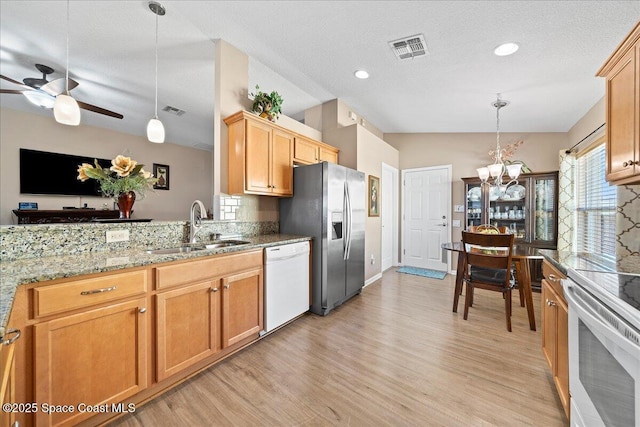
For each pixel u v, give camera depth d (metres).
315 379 1.77
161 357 1.58
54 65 2.92
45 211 4.27
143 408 1.51
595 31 2.04
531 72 2.66
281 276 2.46
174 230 2.21
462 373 1.83
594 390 1.02
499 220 4.25
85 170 1.93
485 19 2.01
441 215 4.85
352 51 2.57
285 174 2.96
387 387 1.69
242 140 2.52
